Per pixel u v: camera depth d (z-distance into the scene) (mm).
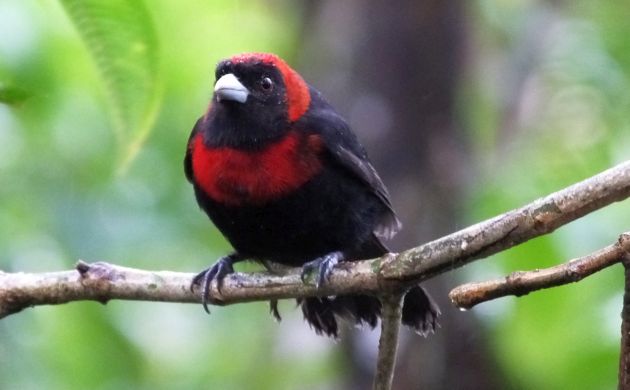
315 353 14211
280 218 9172
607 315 10664
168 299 7621
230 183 9047
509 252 9852
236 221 9273
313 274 7348
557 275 5836
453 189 11719
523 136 13453
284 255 9562
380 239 9930
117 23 6121
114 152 12727
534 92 13773
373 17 11711
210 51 14523
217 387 14953
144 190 13609
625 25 13758
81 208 12586
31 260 11336
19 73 11812
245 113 9016
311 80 12078
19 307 7574
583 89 13523
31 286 7535
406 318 8820
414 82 11695
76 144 12836
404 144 11688
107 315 11805
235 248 9633
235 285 7656
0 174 12352
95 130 12906
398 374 11719
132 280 7562
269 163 8984
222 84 9062
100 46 6184
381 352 6965
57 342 11344
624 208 11078
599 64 13398
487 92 13656
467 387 11633
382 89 11695
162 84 6441
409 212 11594
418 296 8711
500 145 13523
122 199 13164
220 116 9133
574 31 13734
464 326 11617
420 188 11625
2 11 11859
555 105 13586
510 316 10742
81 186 12781
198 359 15297
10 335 10992
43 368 11156
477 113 13023
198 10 14438
